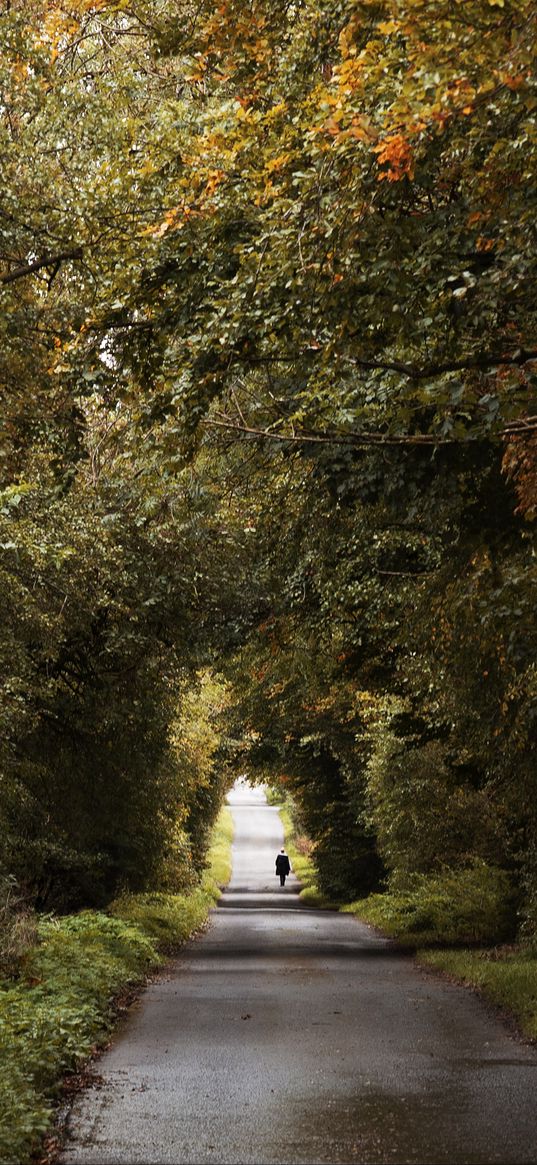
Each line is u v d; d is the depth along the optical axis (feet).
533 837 68.39
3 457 42.09
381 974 60.29
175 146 35.06
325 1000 48.49
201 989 53.01
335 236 27.68
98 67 43.91
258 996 50.06
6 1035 31.53
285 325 30.27
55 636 51.44
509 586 41.29
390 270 28.14
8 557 43.04
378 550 53.21
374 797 96.89
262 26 33.81
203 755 115.85
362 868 135.85
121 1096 29.22
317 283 28.45
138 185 35.47
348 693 89.66
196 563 62.28
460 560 43.52
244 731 126.11
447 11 22.59
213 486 54.19
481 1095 28.99
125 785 76.89
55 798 75.31
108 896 94.68
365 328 30.53
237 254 31.81
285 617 66.33
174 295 33.01
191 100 41.01
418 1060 33.91
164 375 33.55
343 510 47.67
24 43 38.24
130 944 63.57
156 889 114.93
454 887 88.79
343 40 26.07
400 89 24.56
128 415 50.11
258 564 63.31
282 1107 27.81
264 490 53.83
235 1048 36.22
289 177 30.30
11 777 60.80
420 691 63.00
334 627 65.46
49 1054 31.35
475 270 30.32
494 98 24.52
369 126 23.47
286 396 38.73
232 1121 26.48
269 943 84.99
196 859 170.09
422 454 35.35
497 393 29.76
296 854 243.81
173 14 39.17
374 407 36.60
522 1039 37.68
